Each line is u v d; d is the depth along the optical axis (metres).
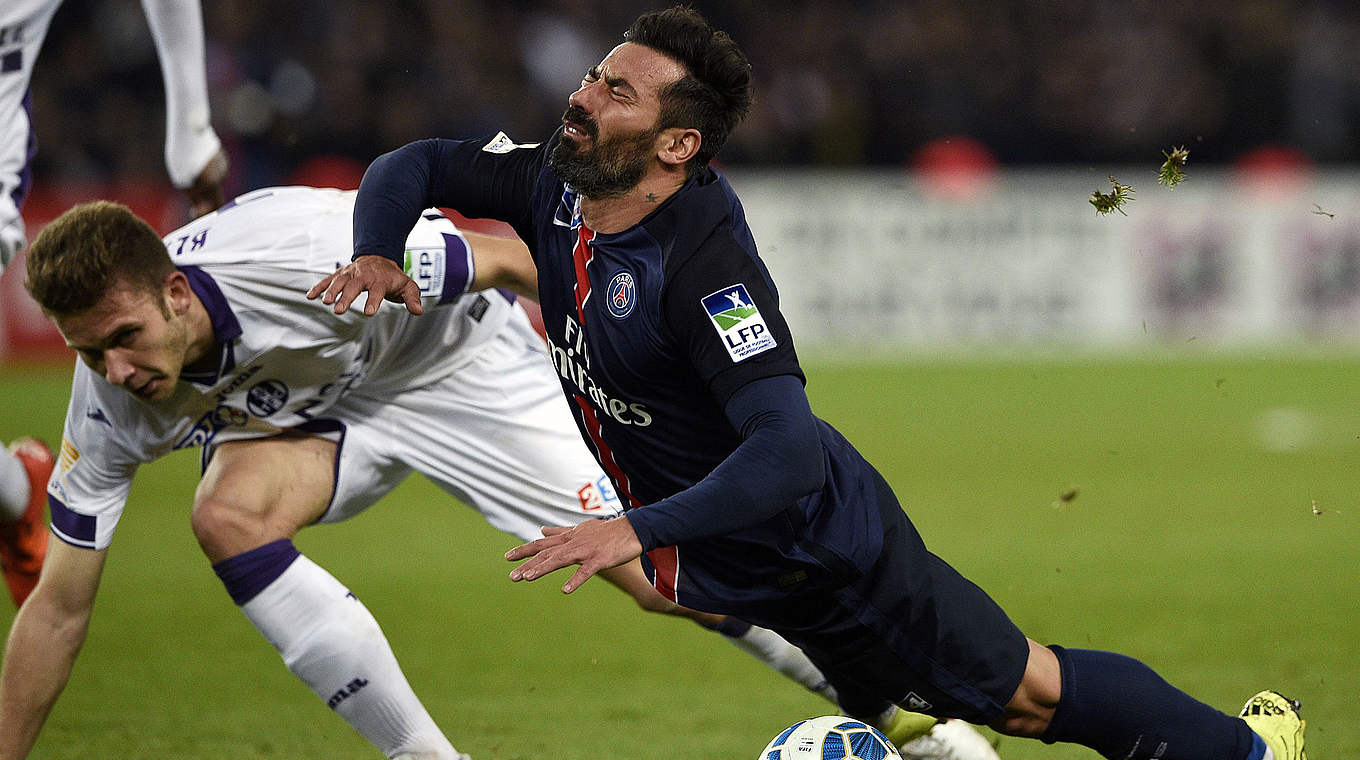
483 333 14.28
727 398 10.09
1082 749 15.02
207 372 12.49
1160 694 11.77
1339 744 14.70
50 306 11.18
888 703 13.06
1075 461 34.28
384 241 11.58
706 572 11.34
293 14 56.41
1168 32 64.56
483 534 27.52
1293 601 21.53
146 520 27.95
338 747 15.05
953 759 13.48
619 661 18.80
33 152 15.81
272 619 12.35
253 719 16.03
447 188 12.02
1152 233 56.59
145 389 11.81
